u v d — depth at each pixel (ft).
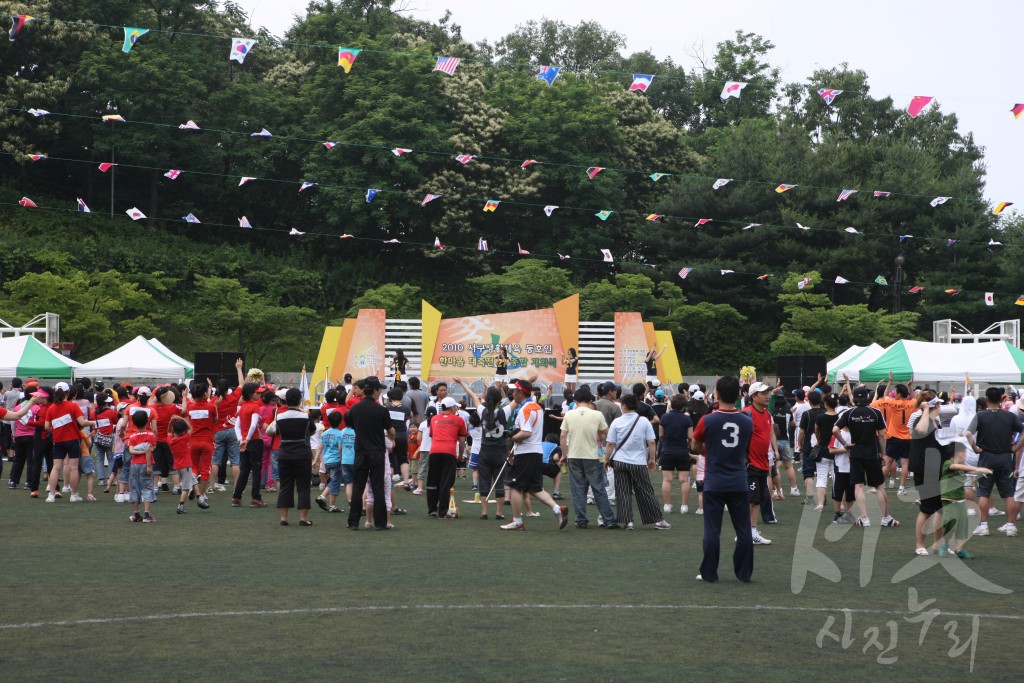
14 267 137.80
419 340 118.73
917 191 149.89
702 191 157.28
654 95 220.64
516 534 42.55
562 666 21.44
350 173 154.20
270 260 161.99
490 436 48.52
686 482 51.01
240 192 172.35
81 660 21.84
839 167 157.17
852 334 134.10
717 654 22.59
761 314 159.84
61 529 42.86
